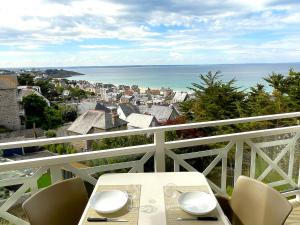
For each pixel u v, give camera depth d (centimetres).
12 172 195
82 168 215
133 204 150
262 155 277
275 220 146
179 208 146
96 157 216
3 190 197
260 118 265
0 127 887
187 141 243
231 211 178
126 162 228
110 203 150
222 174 266
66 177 212
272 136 280
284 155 290
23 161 196
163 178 180
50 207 165
